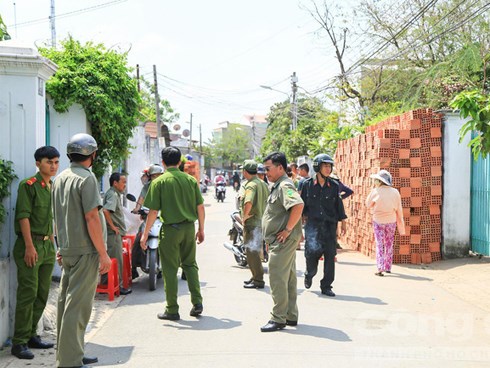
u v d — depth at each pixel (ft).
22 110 18.81
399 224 31.04
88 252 15.01
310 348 17.29
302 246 44.52
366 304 23.61
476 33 59.62
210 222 64.44
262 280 27.04
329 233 25.66
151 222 21.07
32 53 18.57
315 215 25.68
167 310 20.93
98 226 14.93
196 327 19.81
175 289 20.84
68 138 30.27
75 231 14.93
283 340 18.16
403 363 15.94
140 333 19.07
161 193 20.90
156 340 18.21
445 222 34.60
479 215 33.99
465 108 22.38
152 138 77.56
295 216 18.88
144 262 27.84
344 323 20.43
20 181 18.49
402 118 36.42
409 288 27.09
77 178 15.05
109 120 31.04
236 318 21.15
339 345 17.62
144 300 24.52
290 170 40.45
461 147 34.58
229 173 281.95
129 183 54.65
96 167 32.27
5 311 17.56
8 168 17.99
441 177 34.73
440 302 23.98
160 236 20.99
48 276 17.71
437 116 34.50
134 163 57.31
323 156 25.85
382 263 30.58
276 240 19.35
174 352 16.92
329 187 25.96
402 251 34.14
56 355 15.55
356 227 41.63
